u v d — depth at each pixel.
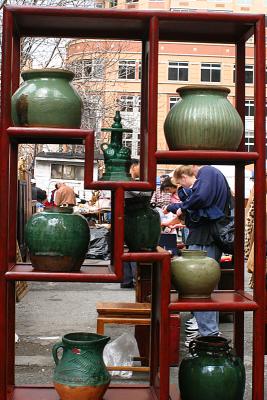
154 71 3.62
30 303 8.64
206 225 5.79
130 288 10.20
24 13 3.62
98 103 17.47
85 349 3.67
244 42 4.20
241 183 4.22
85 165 3.58
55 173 29.34
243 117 4.20
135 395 3.95
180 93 3.84
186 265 3.74
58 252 3.62
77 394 3.61
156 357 4.02
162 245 7.27
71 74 3.76
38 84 3.68
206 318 5.64
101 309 5.05
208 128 3.66
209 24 3.81
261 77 3.69
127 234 3.84
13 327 4.06
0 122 3.61
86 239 3.72
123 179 3.75
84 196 29.38
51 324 7.21
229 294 3.98
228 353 3.82
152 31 3.64
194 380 3.69
